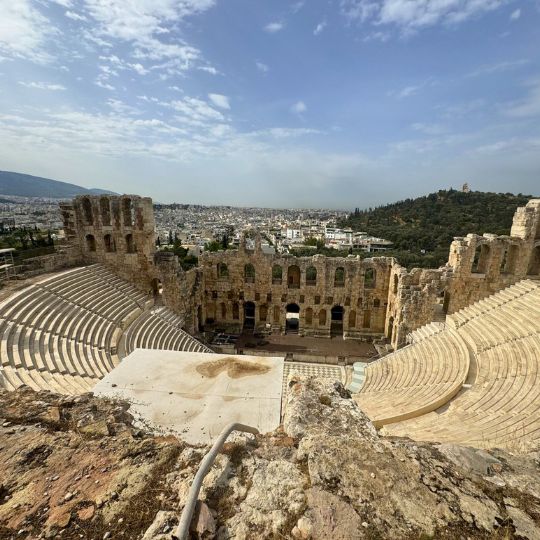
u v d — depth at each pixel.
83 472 6.19
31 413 8.32
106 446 6.93
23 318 22.11
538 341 22.31
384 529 4.91
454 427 16.78
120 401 9.37
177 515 5.15
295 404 9.56
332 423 8.74
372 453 6.44
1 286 26.16
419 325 34.91
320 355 36.12
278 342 39.69
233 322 44.97
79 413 8.55
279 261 41.88
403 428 18.19
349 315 43.50
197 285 41.66
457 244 34.81
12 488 5.87
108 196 35.19
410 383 25.72
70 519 5.23
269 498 5.52
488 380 21.67
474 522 5.09
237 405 10.73
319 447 6.52
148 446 6.90
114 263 36.22
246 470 6.18
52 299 25.94
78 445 6.98
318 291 41.97
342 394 10.43
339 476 5.84
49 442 7.06
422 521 5.06
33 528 5.10
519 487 5.95
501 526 5.05
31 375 17.20
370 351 37.56
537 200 32.41
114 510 5.36
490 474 6.28
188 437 9.20
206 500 5.52
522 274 33.81
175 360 13.52
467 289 34.84
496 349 24.45
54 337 22.08
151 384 11.81
